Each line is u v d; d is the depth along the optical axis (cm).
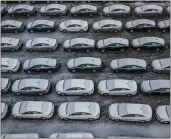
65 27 3722
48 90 2961
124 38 3562
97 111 2683
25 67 3186
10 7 4341
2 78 3078
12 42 3509
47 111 2708
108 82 2914
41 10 4091
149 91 2839
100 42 3431
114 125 2650
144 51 3412
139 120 2623
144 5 3988
